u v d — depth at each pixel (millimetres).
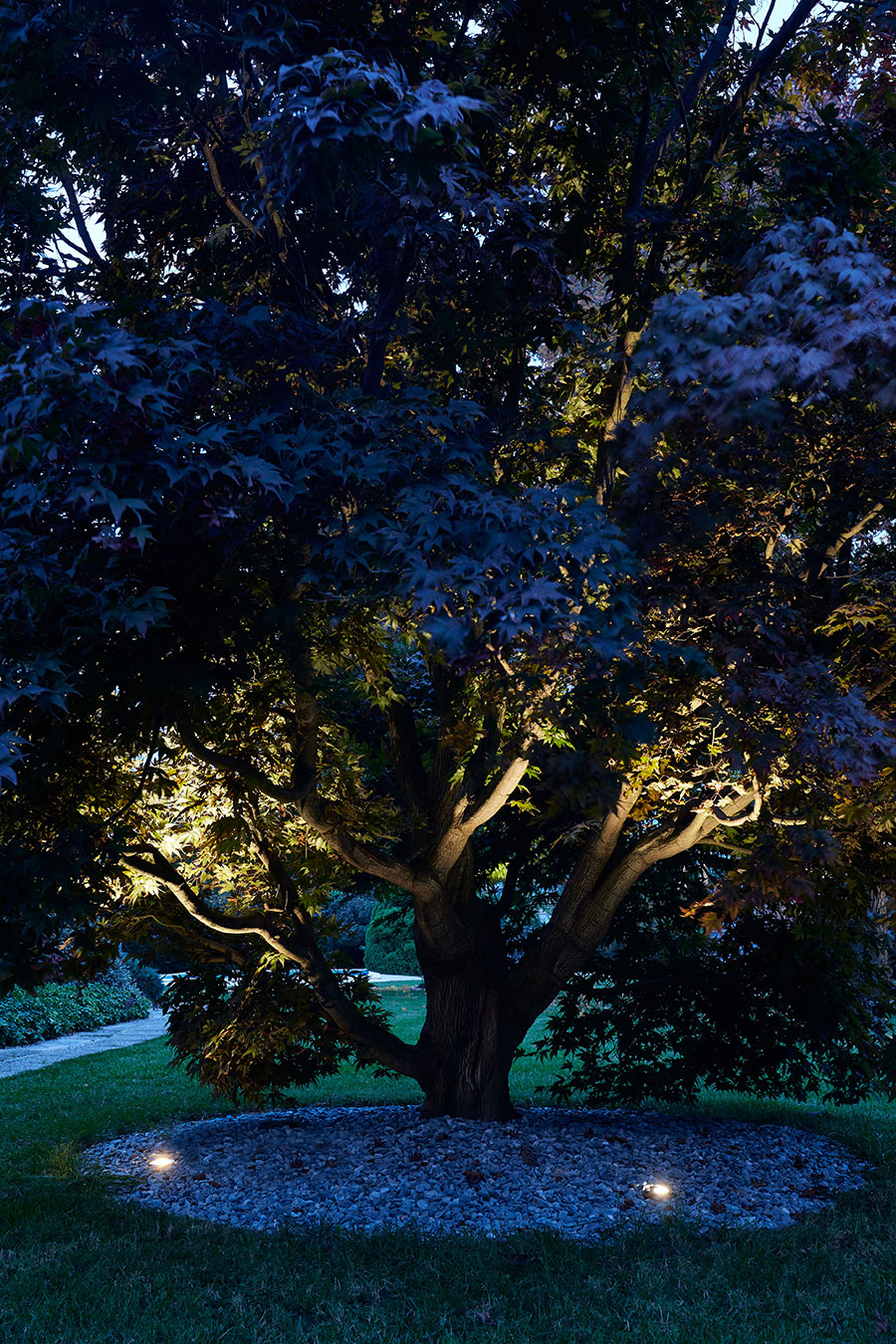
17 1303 5078
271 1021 8258
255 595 5926
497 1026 8438
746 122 6930
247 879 8438
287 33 4770
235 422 4891
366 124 4180
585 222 6684
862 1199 7043
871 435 5629
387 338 6098
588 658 5062
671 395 4676
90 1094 12328
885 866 7586
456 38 5664
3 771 3896
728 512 5801
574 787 5918
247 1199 6891
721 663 5652
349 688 8242
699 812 7133
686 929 9836
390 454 4965
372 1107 11055
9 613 4453
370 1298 5203
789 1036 9391
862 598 6176
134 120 5973
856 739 5215
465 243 5797
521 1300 5160
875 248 6031
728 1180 7215
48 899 5340
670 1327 4766
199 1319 4918
